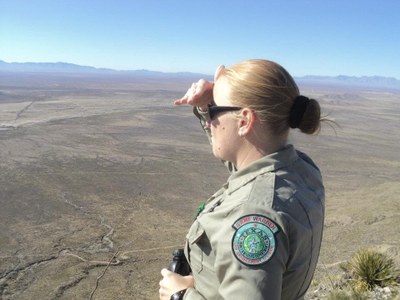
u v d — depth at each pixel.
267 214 1.60
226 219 1.67
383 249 14.41
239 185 1.80
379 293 7.69
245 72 1.87
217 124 1.92
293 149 1.93
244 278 1.53
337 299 7.17
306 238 1.68
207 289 1.74
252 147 1.88
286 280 1.66
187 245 1.87
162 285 1.96
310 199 1.79
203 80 2.28
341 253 21.56
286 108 1.85
